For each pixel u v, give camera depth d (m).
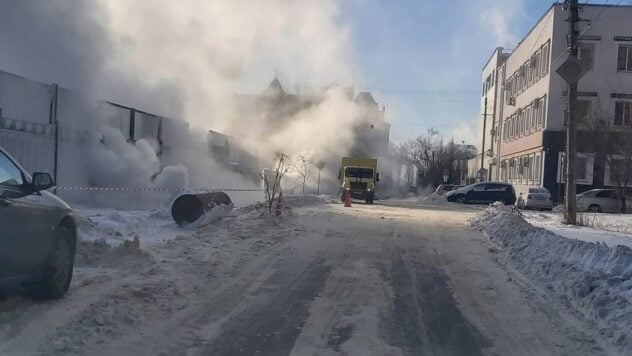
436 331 6.64
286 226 15.70
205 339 6.09
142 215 15.11
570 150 20.20
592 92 38.12
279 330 6.50
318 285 8.82
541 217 23.97
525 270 10.23
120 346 5.68
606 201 31.67
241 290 8.29
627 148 30.83
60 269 6.89
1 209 5.59
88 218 12.51
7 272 5.72
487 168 66.94
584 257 9.80
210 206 14.66
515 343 6.24
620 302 6.98
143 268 8.80
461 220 21.05
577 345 6.17
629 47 38.03
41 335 5.71
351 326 6.73
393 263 10.93
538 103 42.56
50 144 17.50
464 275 9.91
